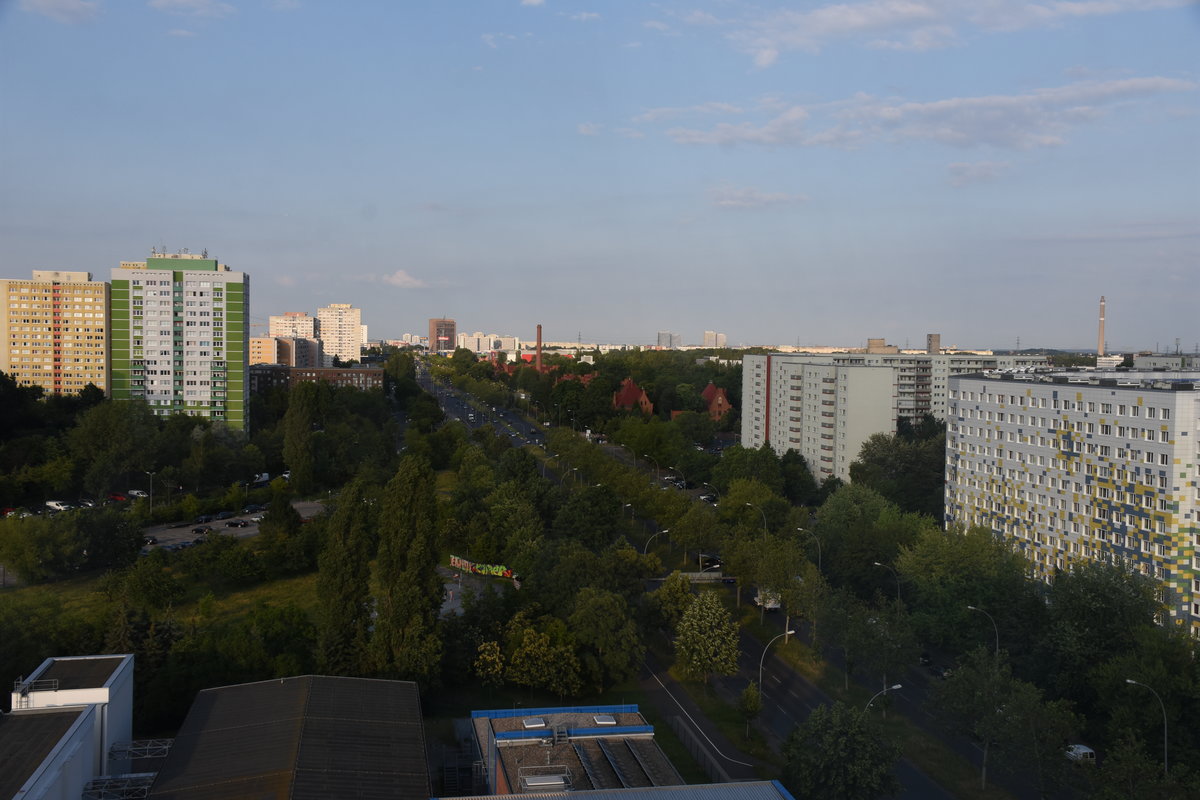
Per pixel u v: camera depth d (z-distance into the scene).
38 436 182.25
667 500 152.75
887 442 178.50
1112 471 110.00
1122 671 75.31
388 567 87.88
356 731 66.12
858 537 116.44
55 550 120.00
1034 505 125.25
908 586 111.81
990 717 70.62
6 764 53.59
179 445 184.62
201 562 122.75
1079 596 87.31
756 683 96.31
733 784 57.59
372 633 88.50
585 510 137.62
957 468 144.25
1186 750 69.81
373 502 129.88
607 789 56.78
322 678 76.44
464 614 98.88
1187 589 100.69
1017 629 92.44
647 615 103.12
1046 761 68.12
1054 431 121.12
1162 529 101.88
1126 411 107.88
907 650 87.81
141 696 79.50
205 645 84.19
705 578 133.75
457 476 192.75
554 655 89.94
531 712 76.62
